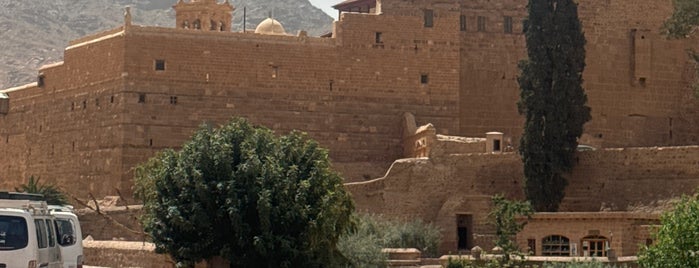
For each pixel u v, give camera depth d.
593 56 118.06
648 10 119.81
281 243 71.75
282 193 72.50
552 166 100.44
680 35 109.31
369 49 112.44
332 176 75.50
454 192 102.88
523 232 92.69
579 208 101.38
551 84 102.69
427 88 113.62
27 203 55.88
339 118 111.38
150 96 106.62
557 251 92.44
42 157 116.12
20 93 119.75
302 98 110.56
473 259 81.12
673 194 96.81
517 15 117.94
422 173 102.69
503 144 108.62
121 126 106.06
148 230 74.44
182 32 107.81
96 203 97.38
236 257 72.88
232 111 108.56
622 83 119.00
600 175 100.94
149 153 106.31
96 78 109.50
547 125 101.25
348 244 83.75
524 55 117.88
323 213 72.44
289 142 75.44
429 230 97.31
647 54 119.31
